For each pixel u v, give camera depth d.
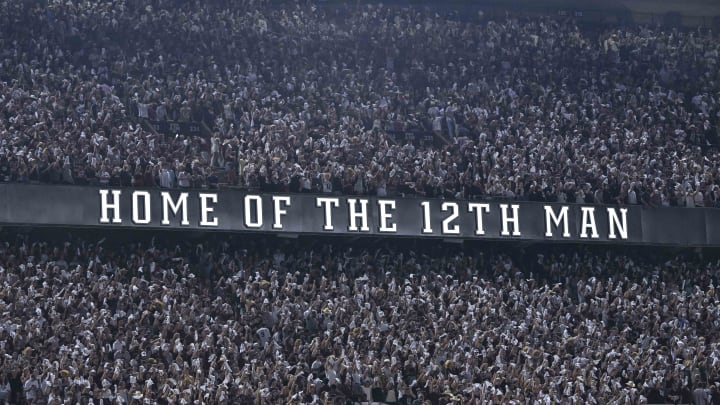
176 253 74.19
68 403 60.09
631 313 76.00
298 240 77.44
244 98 84.44
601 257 81.19
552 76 94.81
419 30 96.50
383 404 66.19
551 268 79.25
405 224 77.81
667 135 90.44
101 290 67.81
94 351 63.22
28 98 77.62
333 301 71.38
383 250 78.06
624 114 92.06
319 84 88.31
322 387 65.56
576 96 92.69
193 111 83.25
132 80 83.88
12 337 63.16
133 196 73.94
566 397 67.75
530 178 81.31
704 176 84.94
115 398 61.19
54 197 72.81
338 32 94.94
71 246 72.19
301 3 97.31
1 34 84.25
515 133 86.75
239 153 78.31
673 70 98.56
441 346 69.44
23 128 75.44
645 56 99.69
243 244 76.31
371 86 89.50
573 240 80.25
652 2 107.75
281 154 78.56
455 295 73.94
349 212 77.12
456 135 86.94
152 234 75.38
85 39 86.44
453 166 80.69
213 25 90.75
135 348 64.19
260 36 91.38
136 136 77.31
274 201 76.12
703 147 91.19
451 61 94.31
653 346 73.88
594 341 73.25
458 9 102.38
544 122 88.56
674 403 70.94
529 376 68.81
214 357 65.19
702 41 103.44
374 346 68.69
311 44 92.12
